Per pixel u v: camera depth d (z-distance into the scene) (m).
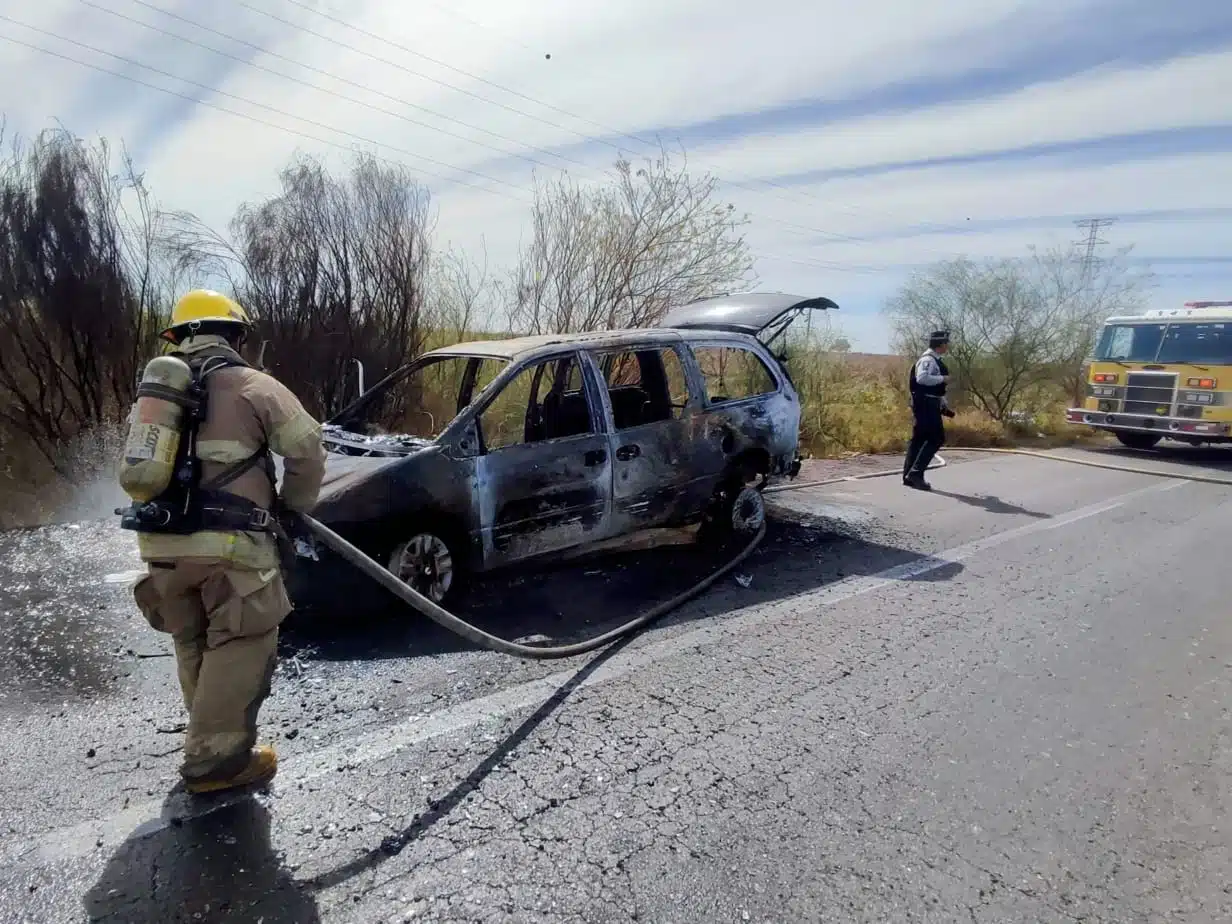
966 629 4.53
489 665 3.82
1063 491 8.88
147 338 7.86
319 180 8.90
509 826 2.59
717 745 3.15
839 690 3.69
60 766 2.86
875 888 2.35
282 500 2.78
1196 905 2.31
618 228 11.48
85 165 7.32
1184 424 11.91
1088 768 3.06
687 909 2.23
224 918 2.14
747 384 6.85
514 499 4.69
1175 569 5.81
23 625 4.11
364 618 4.31
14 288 6.99
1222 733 3.36
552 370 5.80
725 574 5.45
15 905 2.17
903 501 8.16
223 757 2.64
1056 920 2.24
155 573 2.61
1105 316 15.57
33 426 7.16
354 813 2.63
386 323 9.31
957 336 14.85
